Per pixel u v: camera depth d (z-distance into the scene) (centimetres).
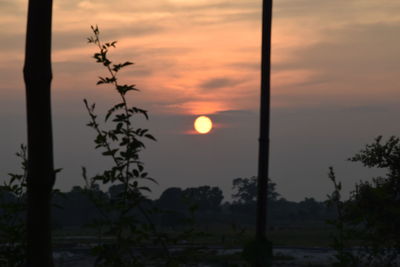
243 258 682
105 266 700
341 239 773
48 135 630
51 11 635
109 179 728
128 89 745
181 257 689
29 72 623
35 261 624
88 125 741
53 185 635
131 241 702
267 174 820
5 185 787
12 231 757
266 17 834
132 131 740
